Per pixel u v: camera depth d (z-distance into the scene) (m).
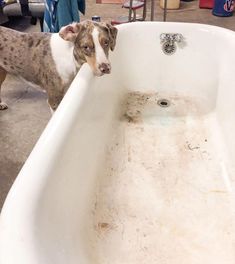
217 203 1.41
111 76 1.86
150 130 1.85
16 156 1.87
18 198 0.75
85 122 1.25
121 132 1.83
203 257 1.19
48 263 0.68
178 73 2.09
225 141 1.67
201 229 1.29
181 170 1.58
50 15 2.19
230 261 1.18
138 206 1.39
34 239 0.69
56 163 0.92
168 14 4.27
